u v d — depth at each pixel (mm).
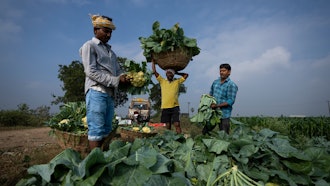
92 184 1396
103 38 3646
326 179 2152
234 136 2686
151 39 4684
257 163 2141
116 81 3533
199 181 1931
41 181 1560
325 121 14242
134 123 7934
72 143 4652
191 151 2303
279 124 12406
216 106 4848
